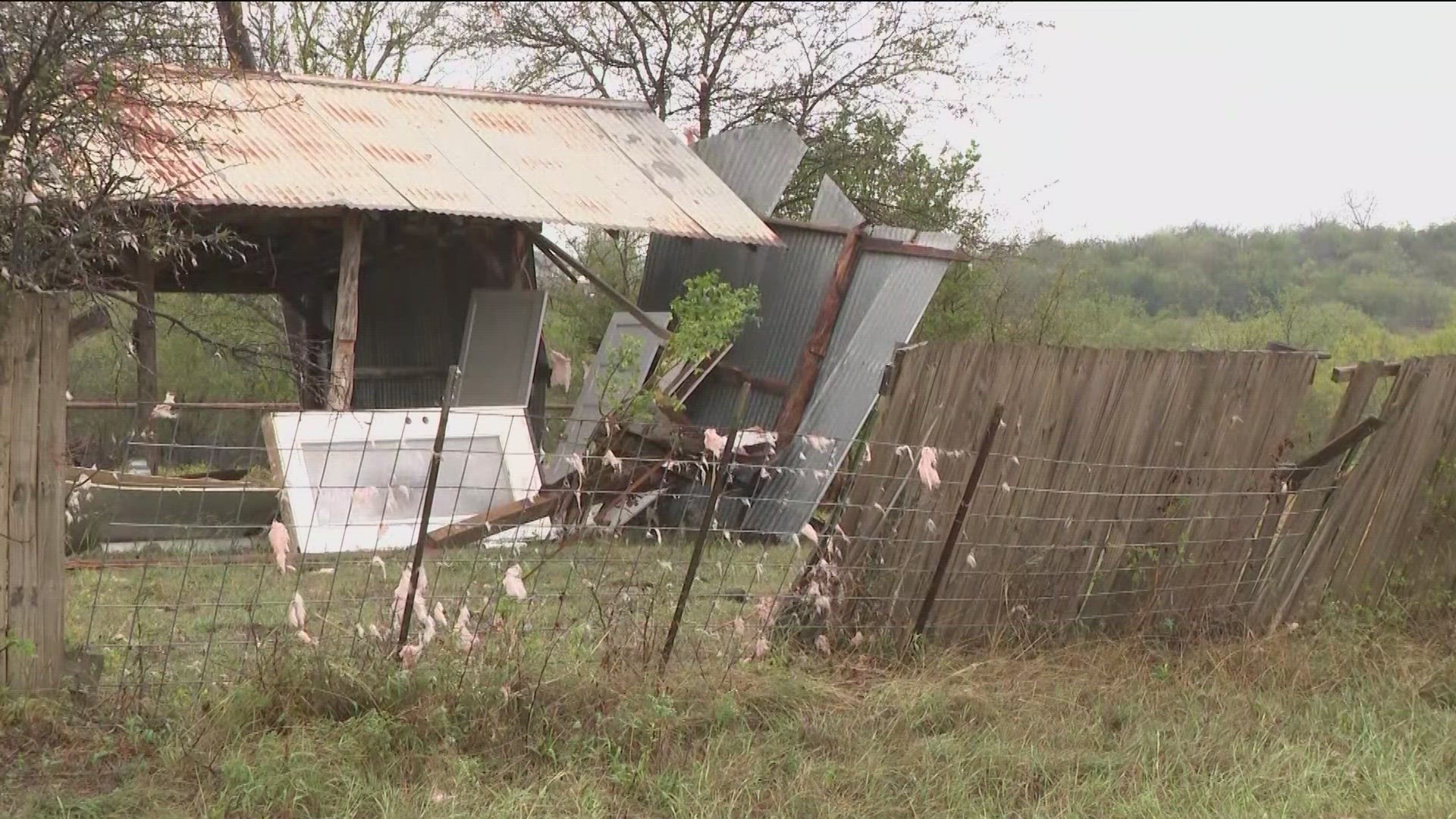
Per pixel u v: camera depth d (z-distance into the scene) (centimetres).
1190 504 741
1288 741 573
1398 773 538
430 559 660
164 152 1108
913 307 1309
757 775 491
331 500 1005
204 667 518
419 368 1619
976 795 499
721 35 2086
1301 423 882
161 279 1545
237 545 905
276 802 445
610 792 482
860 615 662
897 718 558
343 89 1447
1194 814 484
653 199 1404
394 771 475
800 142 1515
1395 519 807
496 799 459
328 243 1534
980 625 686
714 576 753
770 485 1298
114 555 785
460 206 1252
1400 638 748
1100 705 601
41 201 543
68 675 511
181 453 1450
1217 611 753
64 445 507
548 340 1975
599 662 555
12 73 525
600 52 2134
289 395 1598
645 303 1642
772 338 1445
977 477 654
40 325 498
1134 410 717
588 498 1095
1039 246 2005
